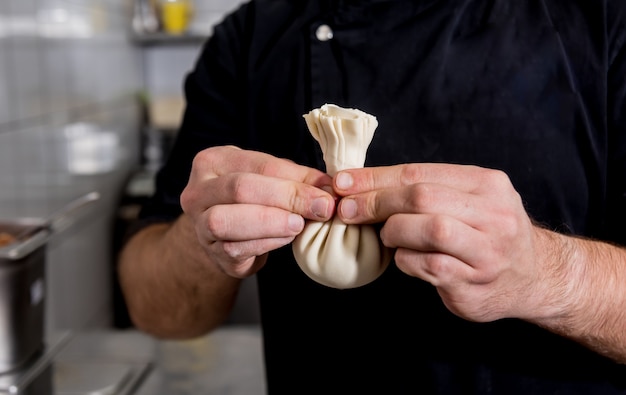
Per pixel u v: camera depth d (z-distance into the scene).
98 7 1.65
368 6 0.66
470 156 0.63
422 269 0.44
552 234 0.51
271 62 0.69
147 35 1.98
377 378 0.65
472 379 0.63
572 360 0.62
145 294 0.74
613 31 0.61
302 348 0.68
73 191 1.44
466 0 0.65
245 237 0.46
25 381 0.74
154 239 0.72
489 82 0.63
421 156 0.63
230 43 0.74
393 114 0.64
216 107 0.74
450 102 0.63
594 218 0.62
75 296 1.44
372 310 0.64
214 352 1.02
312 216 0.46
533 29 0.63
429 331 0.63
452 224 0.42
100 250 1.66
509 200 0.44
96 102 1.63
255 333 1.09
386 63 0.65
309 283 0.66
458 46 0.64
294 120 0.68
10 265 0.73
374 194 0.45
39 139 1.23
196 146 0.75
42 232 0.80
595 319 0.52
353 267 0.51
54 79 1.32
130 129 1.99
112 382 0.90
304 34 0.69
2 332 0.74
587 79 0.61
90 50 1.58
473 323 0.62
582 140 0.61
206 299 0.70
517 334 0.62
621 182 0.61
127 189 1.88
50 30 1.29
